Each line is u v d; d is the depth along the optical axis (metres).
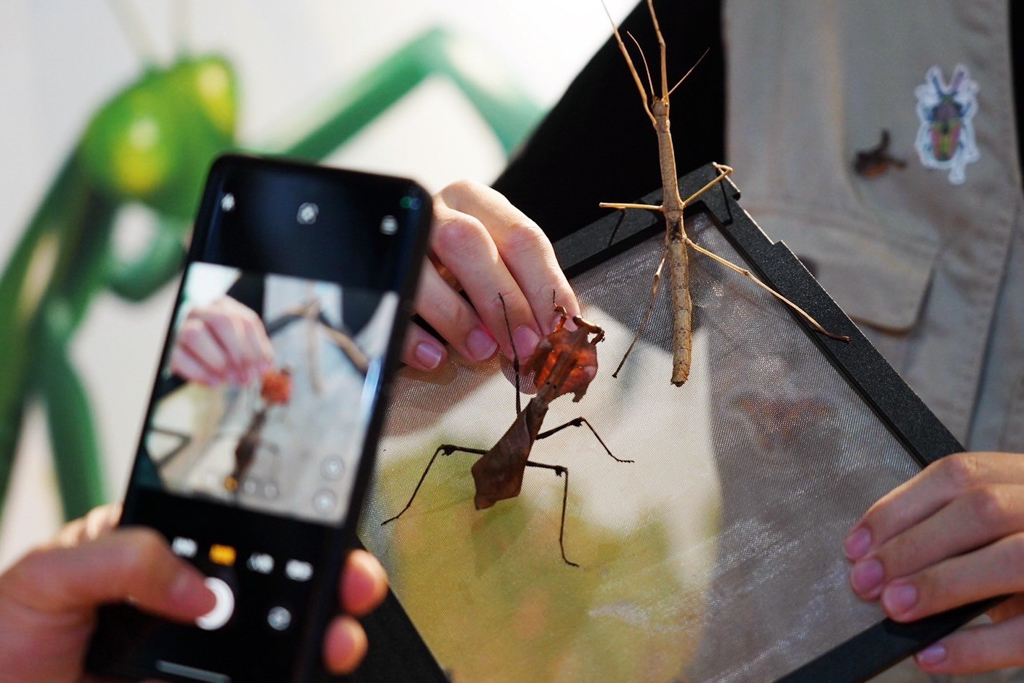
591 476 0.66
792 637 0.63
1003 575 0.62
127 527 0.57
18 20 1.20
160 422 0.57
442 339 0.71
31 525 1.14
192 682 0.55
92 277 1.19
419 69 1.25
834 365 0.68
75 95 1.20
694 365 0.68
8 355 1.15
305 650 0.55
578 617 0.64
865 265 0.94
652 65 0.98
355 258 0.58
